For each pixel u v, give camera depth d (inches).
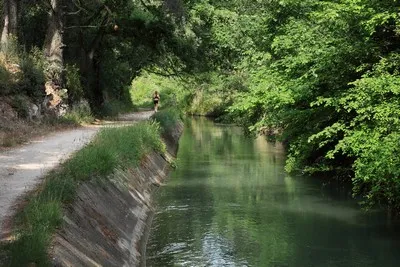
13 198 330.6
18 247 232.1
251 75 762.8
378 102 512.7
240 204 594.6
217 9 1171.9
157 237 466.6
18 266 219.0
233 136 1405.0
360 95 513.3
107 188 436.1
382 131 490.6
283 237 468.8
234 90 1503.4
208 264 398.9
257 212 558.3
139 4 1114.7
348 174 671.1
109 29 1104.8
